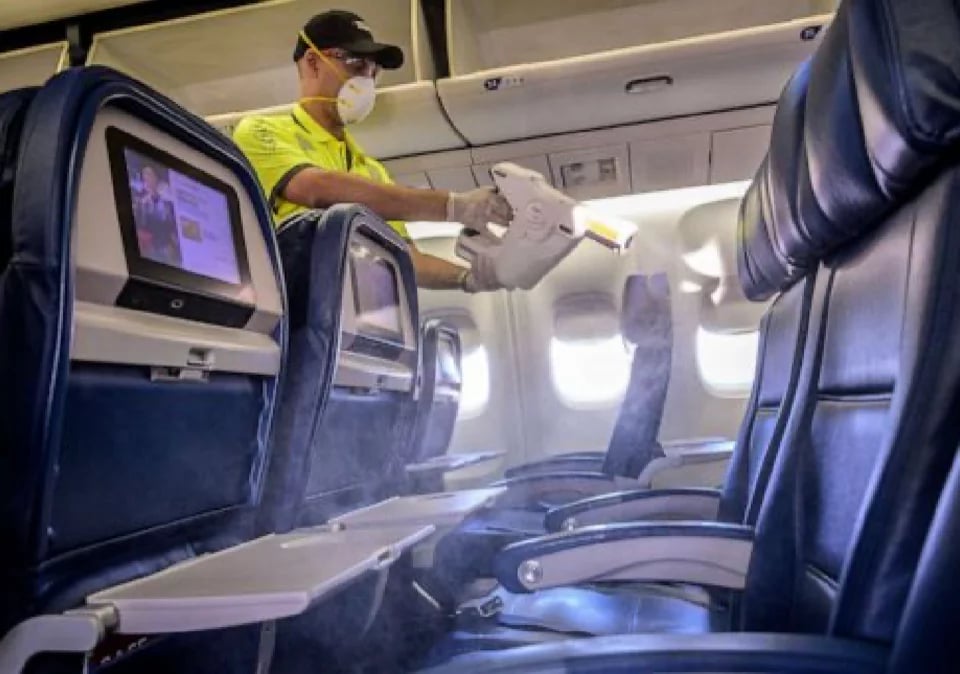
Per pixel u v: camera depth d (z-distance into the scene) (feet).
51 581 3.01
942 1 2.61
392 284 6.81
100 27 13.01
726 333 14.98
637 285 9.93
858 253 4.10
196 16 12.60
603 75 11.43
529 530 9.59
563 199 7.50
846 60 3.39
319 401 5.13
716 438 14.64
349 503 6.64
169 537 3.87
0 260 2.90
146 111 3.41
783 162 4.82
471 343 16.08
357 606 6.16
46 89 2.97
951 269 2.79
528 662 2.66
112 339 3.12
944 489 2.55
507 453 15.94
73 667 2.87
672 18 12.01
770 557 4.40
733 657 2.64
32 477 2.82
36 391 2.80
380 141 12.71
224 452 4.19
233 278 4.03
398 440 7.20
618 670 2.65
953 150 2.84
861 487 3.57
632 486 9.75
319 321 5.13
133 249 3.27
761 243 6.10
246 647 4.35
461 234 8.55
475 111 12.05
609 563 4.97
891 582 2.80
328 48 9.61
